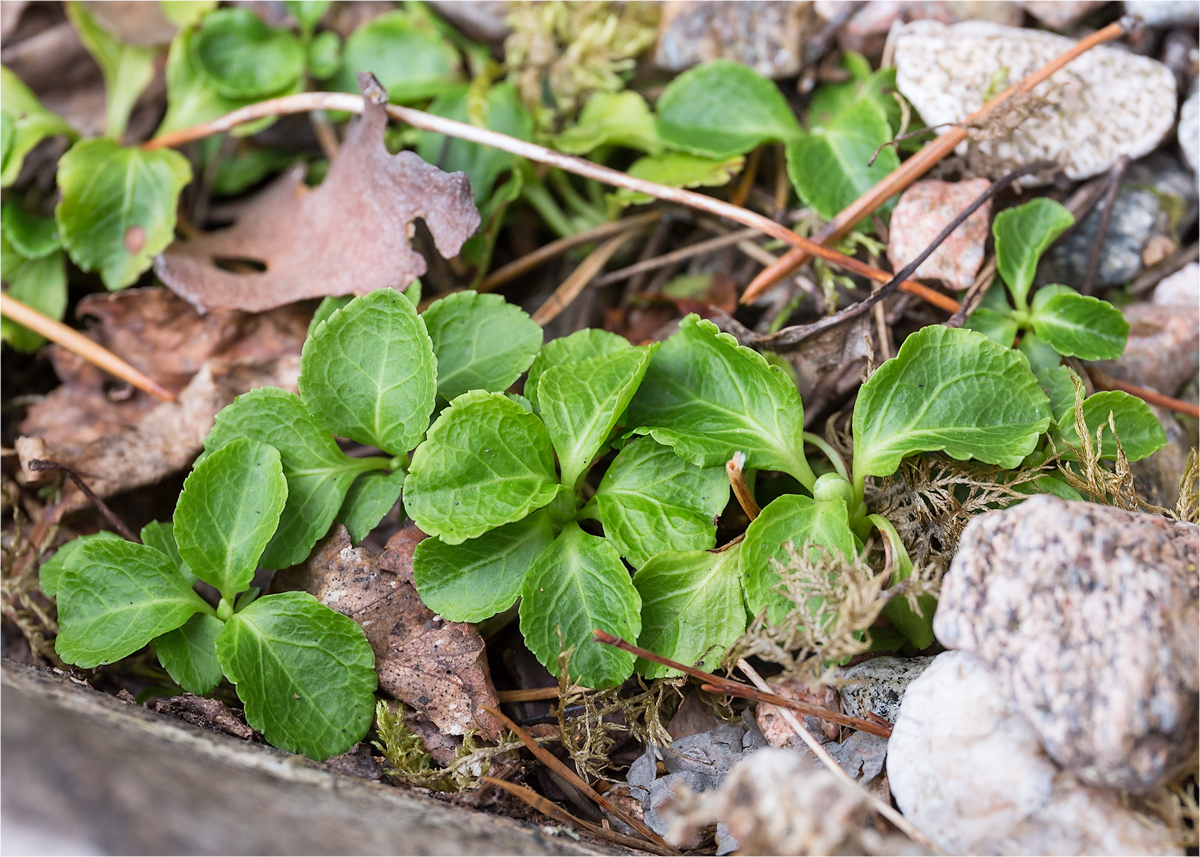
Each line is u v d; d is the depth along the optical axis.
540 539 0.29
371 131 0.31
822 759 0.28
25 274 0.32
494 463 0.28
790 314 0.31
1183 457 0.30
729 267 0.32
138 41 0.33
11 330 0.31
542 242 0.34
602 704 0.29
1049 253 0.31
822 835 0.25
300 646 0.28
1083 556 0.26
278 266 0.32
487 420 0.28
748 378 0.29
